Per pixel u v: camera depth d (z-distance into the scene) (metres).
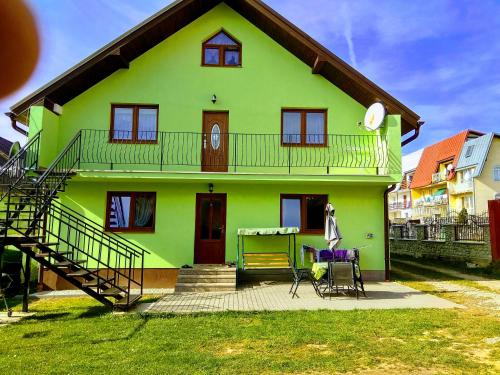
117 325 6.63
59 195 11.20
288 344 5.48
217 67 12.09
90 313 7.69
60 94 11.05
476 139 31.95
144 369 4.58
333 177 10.88
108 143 11.53
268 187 11.62
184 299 8.80
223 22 12.30
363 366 4.68
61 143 11.41
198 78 12.01
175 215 11.36
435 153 37.84
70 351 5.29
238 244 11.40
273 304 8.17
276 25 11.30
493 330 6.08
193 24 12.25
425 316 7.00
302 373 4.48
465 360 4.84
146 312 7.46
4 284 8.12
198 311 7.52
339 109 12.12
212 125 11.95
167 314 7.29
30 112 10.36
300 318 6.93
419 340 5.63
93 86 11.73
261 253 11.30
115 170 10.48
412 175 44.16
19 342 5.72
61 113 11.47
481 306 7.93
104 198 11.28
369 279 11.51
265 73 12.16
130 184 11.38
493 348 5.29
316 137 12.04
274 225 11.50
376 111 11.15
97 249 11.14
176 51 12.09
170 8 10.84
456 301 8.48
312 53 11.44
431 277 12.39
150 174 10.58
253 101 12.02
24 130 11.40
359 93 11.76
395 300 8.55
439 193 35.69
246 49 12.23
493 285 10.70
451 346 5.39
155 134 11.72
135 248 11.21
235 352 5.20
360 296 9.05
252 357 4.96
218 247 11.45
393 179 10.92
